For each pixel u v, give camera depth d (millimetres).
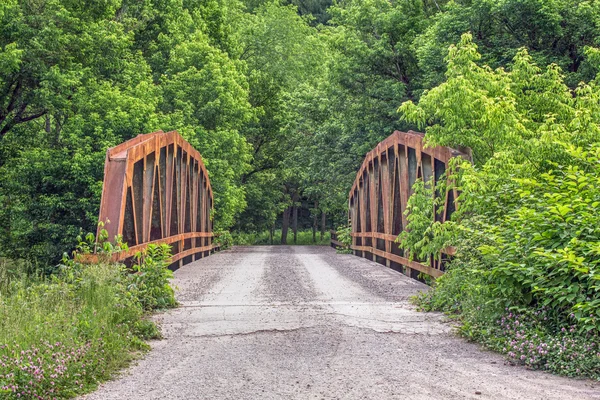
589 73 21547
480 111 12500
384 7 29828
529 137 12195
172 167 18516
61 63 24250
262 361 6953
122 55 28031
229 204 32250
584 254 7344
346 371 6465
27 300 8555
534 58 21141
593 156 10125
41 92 22406
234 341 8086
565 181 9062
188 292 13148
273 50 49719
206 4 39625
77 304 8648
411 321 9469
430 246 12273
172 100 31719
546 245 8078
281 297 12312
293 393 5633
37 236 22500
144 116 23672
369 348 7621
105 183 13039
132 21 28781
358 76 29906
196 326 9141
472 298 9266
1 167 25016
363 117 30781
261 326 9094
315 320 9562
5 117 24609
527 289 8273
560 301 7312
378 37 30188
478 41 22734
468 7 22734
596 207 8078
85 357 6387
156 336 8320
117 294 9391
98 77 26094
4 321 7156
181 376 6312
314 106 38406
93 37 25250
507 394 5586
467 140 12914
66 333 6852
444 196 13625
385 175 20422
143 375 6375
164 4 33562
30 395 5398
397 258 17812
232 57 40719
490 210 10641
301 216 66688
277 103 48250
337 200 40906
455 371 6477
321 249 34688
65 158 22109
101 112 23359
